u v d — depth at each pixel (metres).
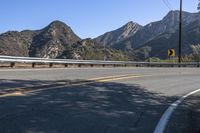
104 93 17.23
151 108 14.49
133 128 10.77
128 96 17.09
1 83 17.80
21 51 156.62
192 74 34.53
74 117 11.57
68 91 16.75
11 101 13.18
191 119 12.91
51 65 34.75
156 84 23.44
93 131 10.03
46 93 15.60
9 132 9.34
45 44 161.38
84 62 39.50
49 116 11.39
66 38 174.38
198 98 18.80
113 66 45.25
